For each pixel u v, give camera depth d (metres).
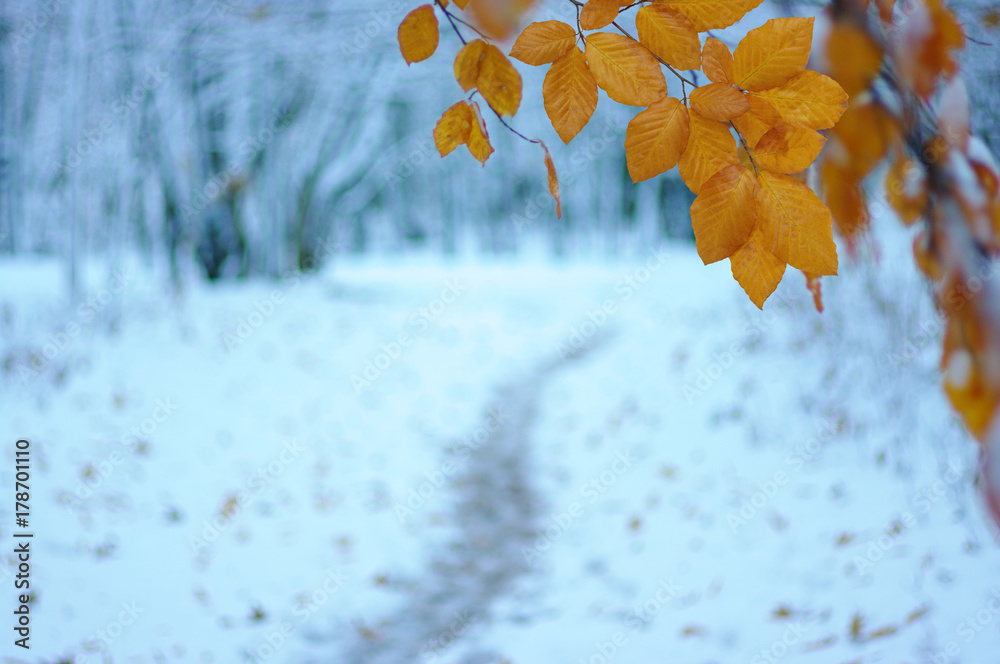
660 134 0.79
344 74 11.40
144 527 4.81
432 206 31.03
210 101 12.64
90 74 10.70
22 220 20.31
